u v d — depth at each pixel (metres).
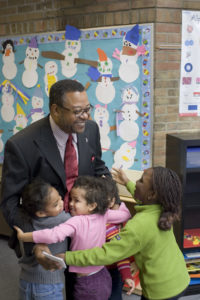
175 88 2.59
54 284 1.52
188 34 2.53
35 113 3.09
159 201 1.47
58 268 1.37
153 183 1.46
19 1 2.96
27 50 3.00
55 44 2.85
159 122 2.61
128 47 2.57
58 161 1.59
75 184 1.59
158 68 2.52
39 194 1.44
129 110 2.67
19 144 1.53
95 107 2.79
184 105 2.63
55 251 1.50
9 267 2.78
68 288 1.75
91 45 2.71
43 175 1.58
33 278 1.51
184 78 2.59
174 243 1.56
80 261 1.41
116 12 2.58
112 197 1.67
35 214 1.48
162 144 2.65
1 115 3.27
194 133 2.65
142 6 2.47
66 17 2.79
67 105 1.45
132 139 2.71
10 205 1.53
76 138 1.70
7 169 1.54
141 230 1.42
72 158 1.65
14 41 3.05
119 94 2.68
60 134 1.60
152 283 1.47
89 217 1.54
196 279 2.48
